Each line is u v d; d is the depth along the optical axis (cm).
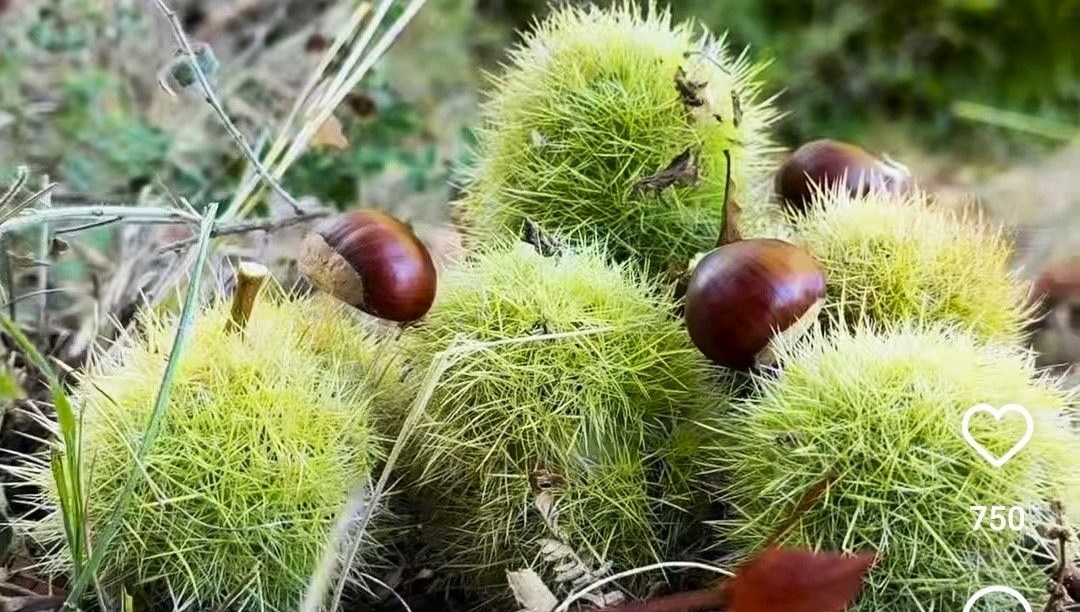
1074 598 42
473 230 50
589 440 43
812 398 41
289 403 42
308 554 42
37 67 67
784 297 42
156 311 48
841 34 104
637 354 44
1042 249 65
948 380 41
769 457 42
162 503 41
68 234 52
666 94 47
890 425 41
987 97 106
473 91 78
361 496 43
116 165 62
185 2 72
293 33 74
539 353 43
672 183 47
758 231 49
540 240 46
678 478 44
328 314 45
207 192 60
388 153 65
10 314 49
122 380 43
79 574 41
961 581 40
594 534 43
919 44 108
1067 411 43
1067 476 41
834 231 46
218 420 41
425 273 44
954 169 95
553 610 41
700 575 44
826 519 41
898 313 45
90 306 55
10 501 48
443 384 44
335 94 54
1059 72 107
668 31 49
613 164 47
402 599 45
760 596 39
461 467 44
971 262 46
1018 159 96
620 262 48
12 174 53
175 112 65
